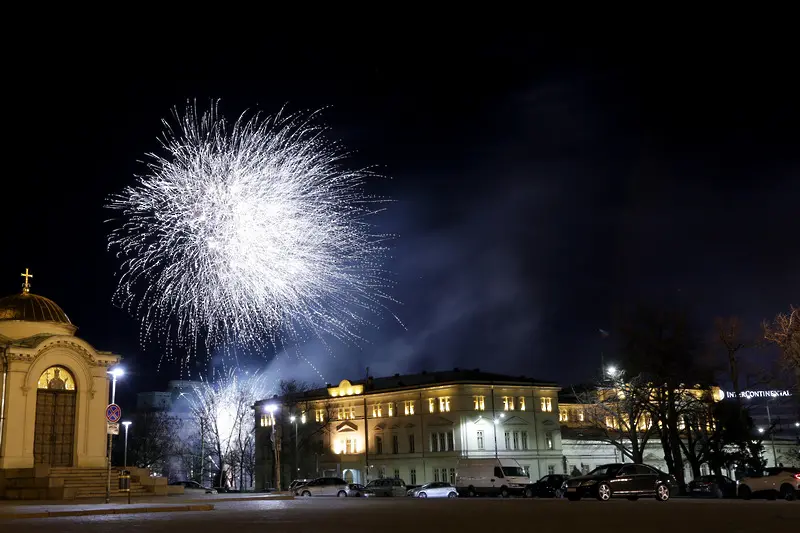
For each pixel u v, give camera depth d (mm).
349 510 32344
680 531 20156
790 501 37656
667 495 39562
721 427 65188
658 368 63781
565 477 60312
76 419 50469
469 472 66625
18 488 45000
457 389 94688
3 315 51719
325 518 26906
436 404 96312
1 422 47219
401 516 27781
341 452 104938
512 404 98000
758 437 69188
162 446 110375
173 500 42719
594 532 20141
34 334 51594
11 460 46938
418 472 96375
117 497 45531
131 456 106438
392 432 100125
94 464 50375
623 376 67312
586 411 81688
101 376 52250
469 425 93812
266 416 111625
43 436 49312
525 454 96125
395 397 100812
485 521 24688
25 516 30094
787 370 60531
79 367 51156
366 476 101250
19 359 48531
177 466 120250
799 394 63688
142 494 48969
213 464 105375
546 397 101062
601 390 73812
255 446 112500
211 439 98125
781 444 92812
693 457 66562
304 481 74938
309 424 108625
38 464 48094
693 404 66375
